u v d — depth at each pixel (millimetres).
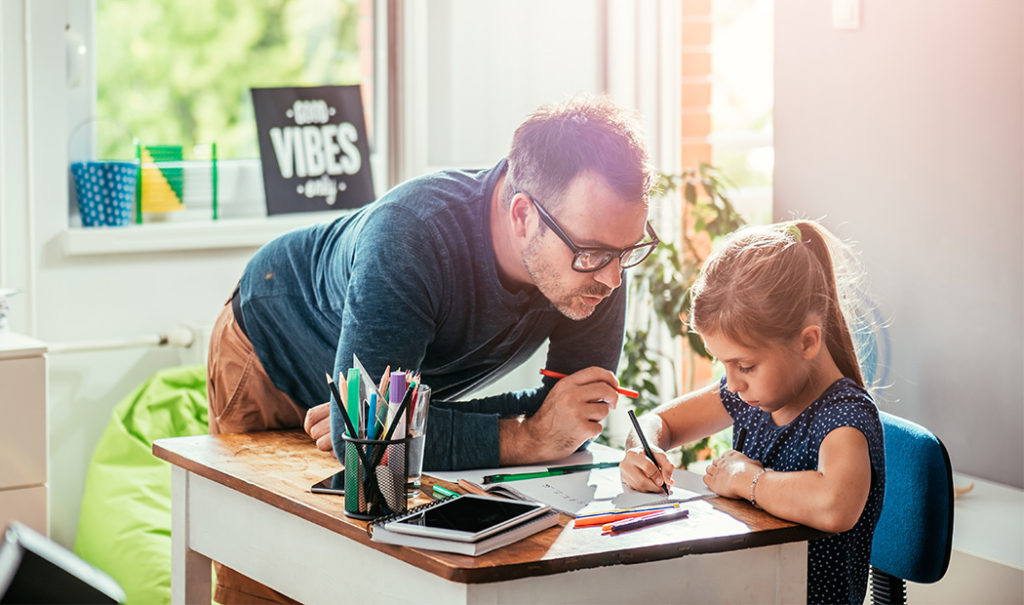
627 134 1513
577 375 1688
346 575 1421
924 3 2605
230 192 3314
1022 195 2453
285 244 1949
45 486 2582
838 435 1466
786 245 1550
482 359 1778
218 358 2016
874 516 1524
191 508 1727
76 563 722
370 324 1568
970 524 2262
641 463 1558
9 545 704
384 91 3475
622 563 1289
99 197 3047
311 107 3352
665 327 3693
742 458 1552
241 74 3322
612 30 3619
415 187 1661
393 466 1392
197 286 3174
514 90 3562
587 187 1481
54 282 2986
